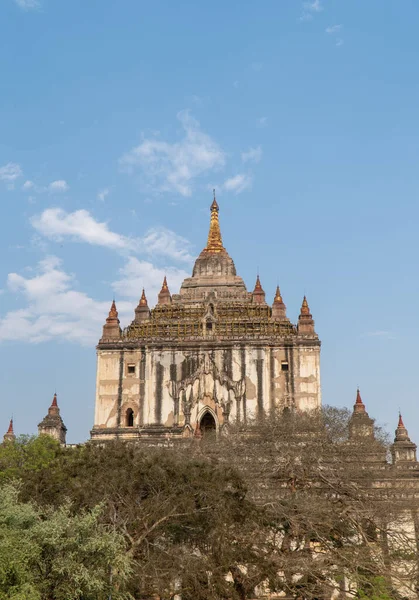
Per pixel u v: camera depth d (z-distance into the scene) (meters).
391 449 84.19
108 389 89.75
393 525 60.12
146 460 49.09
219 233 107.19
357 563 50.53
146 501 45.75
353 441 68.94
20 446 68.44
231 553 44.59
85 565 38.12
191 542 46.56
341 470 62.97
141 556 44.47
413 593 53.75
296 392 87.50
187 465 48.50
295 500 53.53
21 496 44.81
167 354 89.94
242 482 48.47
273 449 64.56
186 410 87.00
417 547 56.22
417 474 76.38
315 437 66.81
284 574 49.12
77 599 37.97
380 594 49.72
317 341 89.06
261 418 73.25
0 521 37.19
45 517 41.44
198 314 94.62
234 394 87.50
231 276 101.62
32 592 34.78
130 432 87.44
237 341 89.62
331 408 72.19
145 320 94.88
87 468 48.09
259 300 97.12
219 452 66.25
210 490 46.16
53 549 37.62
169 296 99.38
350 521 56.75
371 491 63.28
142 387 89.12
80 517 39.81
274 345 89.31
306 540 52.69
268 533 50.50
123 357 90.69
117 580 39.47
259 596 55.41
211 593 43.53
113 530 40.41
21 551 35.69
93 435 87.75
